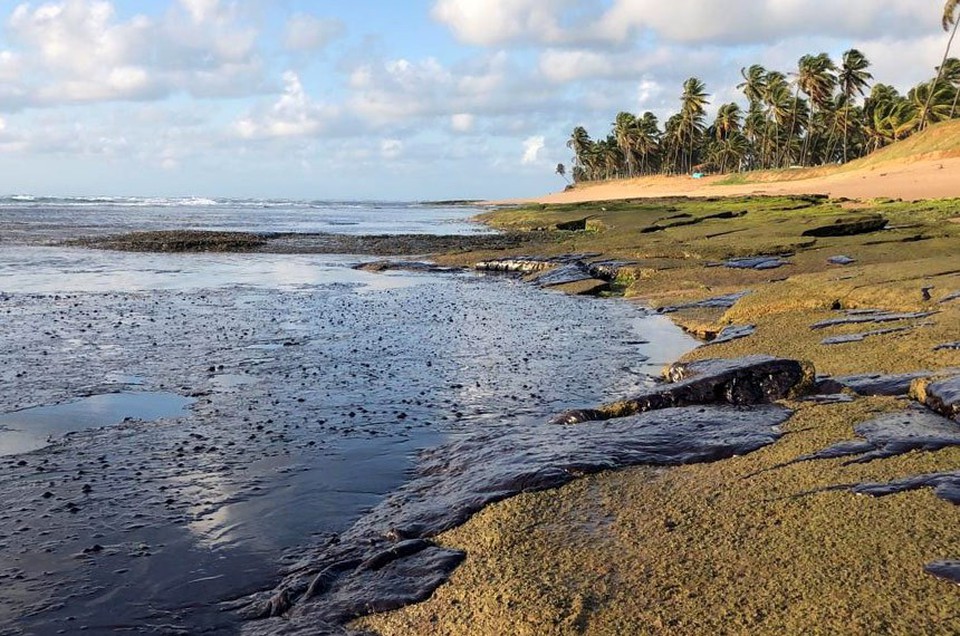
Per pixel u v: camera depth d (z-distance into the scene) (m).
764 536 5.29
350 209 119.19
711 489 6.25
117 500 7.09
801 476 6.25
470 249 35.00
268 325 16.33
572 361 13.02
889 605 4.26
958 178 55.16
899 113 85.06
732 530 5.45
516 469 7.05
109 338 14.63
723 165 115.94
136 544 6.23
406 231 53.59
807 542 5.11
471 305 19.55
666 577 4.91
